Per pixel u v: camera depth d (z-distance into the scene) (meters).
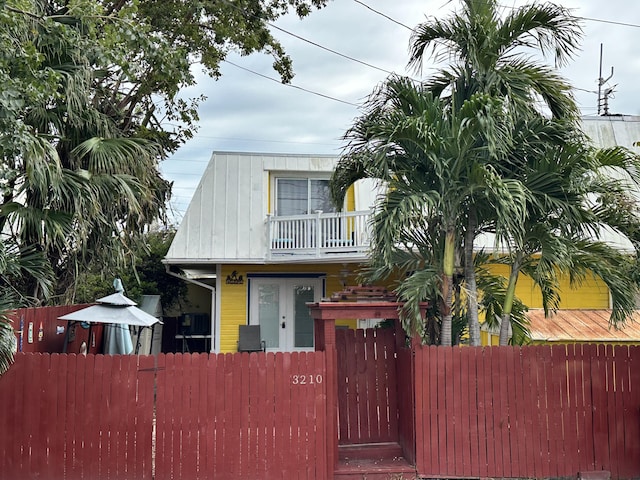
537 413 8.50
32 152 7.70
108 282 18.97
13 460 8.02
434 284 8.68
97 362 8.16
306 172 17.80
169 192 13.90
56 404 8.09
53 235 9.15
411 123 8.13
